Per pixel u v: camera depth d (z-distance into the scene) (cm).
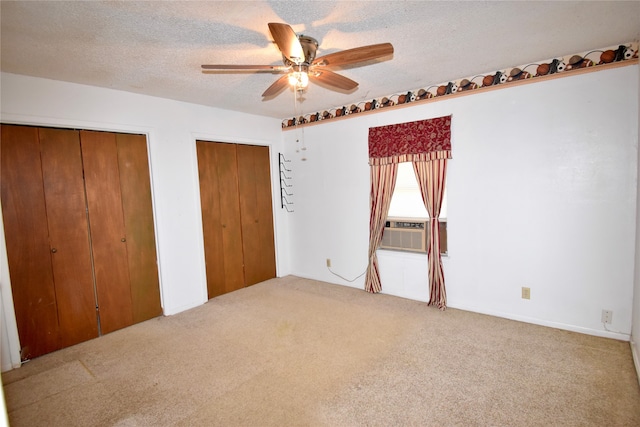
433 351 270
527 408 202
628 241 267
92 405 221
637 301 248
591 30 230
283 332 316
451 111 341
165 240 367
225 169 432
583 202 282
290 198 504
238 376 247
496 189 322
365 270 429
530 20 213
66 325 305
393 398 216
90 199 318
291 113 459
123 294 342
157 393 230
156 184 358
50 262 296
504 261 323
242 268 456
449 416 198
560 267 296
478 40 242
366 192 416
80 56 244
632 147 260
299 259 504
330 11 194
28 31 205
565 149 286
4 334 267
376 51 197
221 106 407
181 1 178
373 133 396
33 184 286
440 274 357
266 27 210
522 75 297
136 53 243
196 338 311
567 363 245
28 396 232
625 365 239
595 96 271
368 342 290
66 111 297
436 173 352
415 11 198
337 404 212
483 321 322
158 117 359
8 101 268
